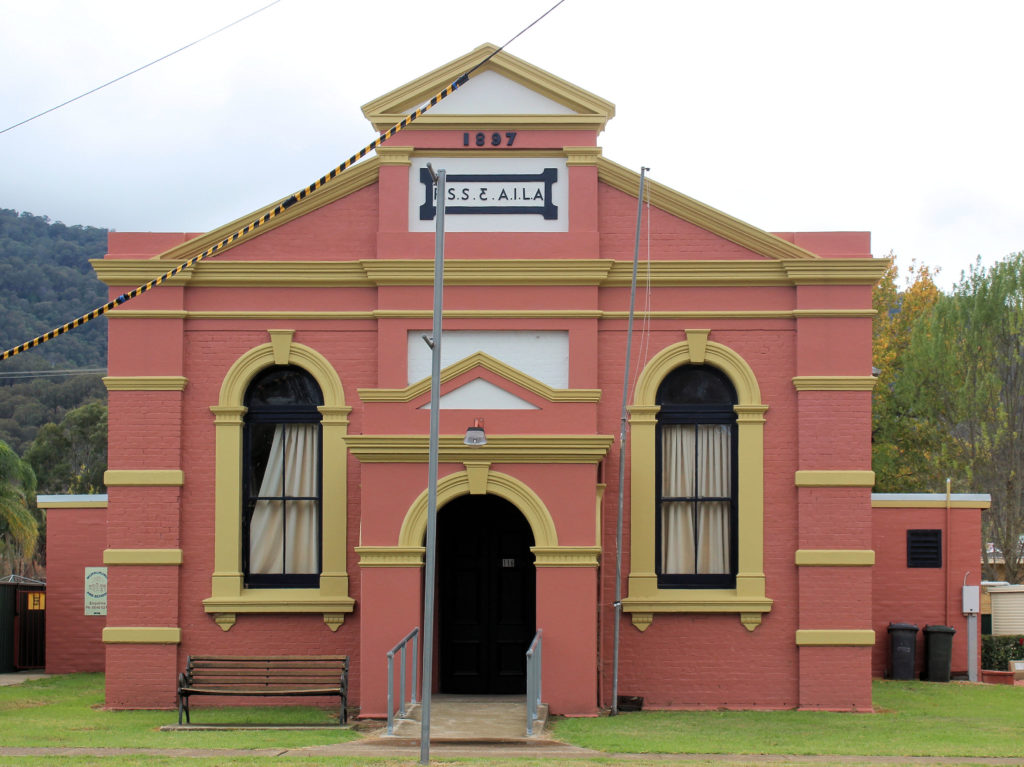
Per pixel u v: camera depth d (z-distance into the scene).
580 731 14.26
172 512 16.75
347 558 16.77
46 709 16.77
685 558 16.94
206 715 15.88
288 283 16.97
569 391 15.75
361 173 17.05
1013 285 37.56
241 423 16.95
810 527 16.50
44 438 55.22
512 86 17.05
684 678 16.47
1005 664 22.62
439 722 14.52
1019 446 37.34
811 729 14.65
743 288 16.88
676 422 17.03
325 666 16.52
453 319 16.73
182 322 16.97
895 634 20.30
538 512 15.54
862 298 16.72
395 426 15.77
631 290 16.56
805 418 16.62
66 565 22.53
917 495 20.88
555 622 15.41
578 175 16.94
